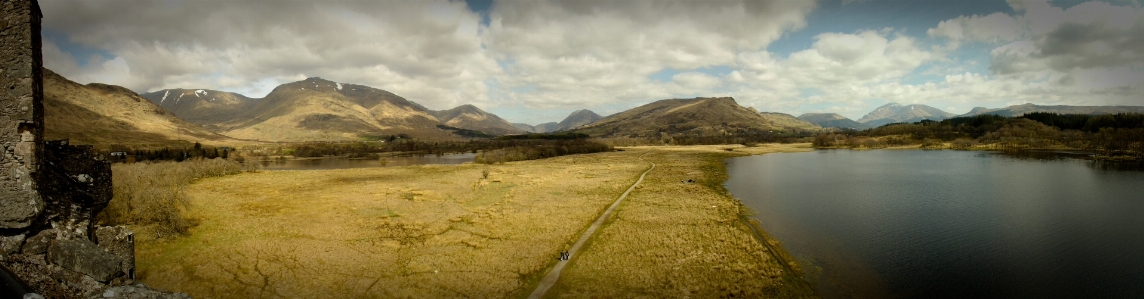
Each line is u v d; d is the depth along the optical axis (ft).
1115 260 109.09
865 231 137.49
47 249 49.03
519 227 139.13
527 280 96.84
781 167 333.62
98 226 60.08
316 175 295.28
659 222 144.97
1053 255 113.50
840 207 175.22
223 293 86.99
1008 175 267.80
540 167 340.18
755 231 136.26
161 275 94.84
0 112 47.26
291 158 531.91
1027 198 190.70
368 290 90.22
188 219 144.56
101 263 50.29
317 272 99.09
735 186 233.35
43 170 51.47
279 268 100.83
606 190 216.13
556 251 115.24
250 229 133.59
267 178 275.39
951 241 125.90
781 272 101.14
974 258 111.86
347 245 119.24
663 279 96.58
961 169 304.30
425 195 204.95
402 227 139.54
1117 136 419.33
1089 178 249.14
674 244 120.06
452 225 142.51
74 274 47.70
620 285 93.61
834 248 119.75
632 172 298.76
